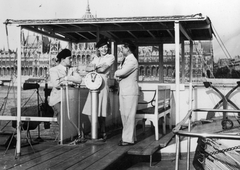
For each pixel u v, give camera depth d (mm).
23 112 6422
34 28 6668
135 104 5641
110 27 7199
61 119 5707
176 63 5750
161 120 7926
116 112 7828
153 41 8734
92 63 6027
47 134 9570
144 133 6855
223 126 6871
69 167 4262
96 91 5844
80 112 6535
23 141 6375
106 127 7207
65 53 6078
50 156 4883
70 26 7379
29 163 4496
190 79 8711
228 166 3727
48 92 6680
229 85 8336
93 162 4496
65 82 5762
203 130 6816
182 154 5973
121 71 5484
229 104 8188
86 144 5738
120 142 5645
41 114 6531
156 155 5805
